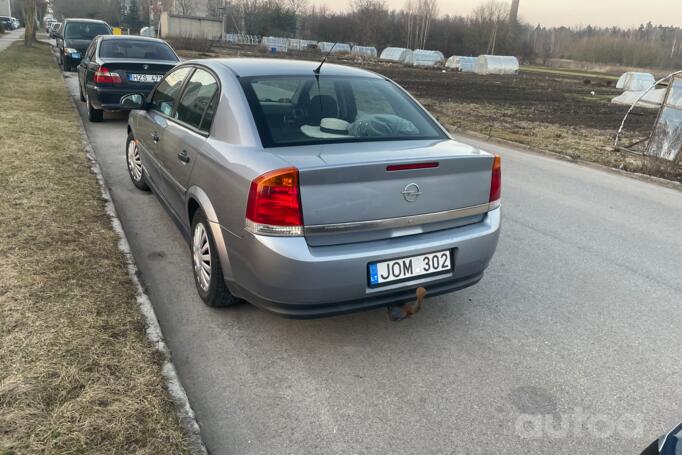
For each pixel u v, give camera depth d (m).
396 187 2.96
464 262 3.27
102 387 2.57
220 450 2.43
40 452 2.16
